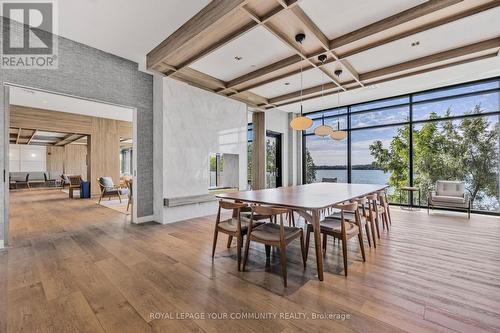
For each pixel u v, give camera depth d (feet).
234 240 11.78
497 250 10.15
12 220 15.93
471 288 7.02
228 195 10.71
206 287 7.18
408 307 6.09
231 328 5.35
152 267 8.60
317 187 14.21
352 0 9.04
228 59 14.03
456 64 13.61
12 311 5.90
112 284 7.33
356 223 9.26
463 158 18.60
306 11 9.66
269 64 14.73
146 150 15.79
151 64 13.64
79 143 43.68
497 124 17.15
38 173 41.16
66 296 6.63
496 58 12.77
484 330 5.20
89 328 5.31
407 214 17.63
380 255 9.66
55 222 15.39
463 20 9.91
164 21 10.78
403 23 9.79
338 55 12.81
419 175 20.42
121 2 9.42
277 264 8.92
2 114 10.40
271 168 26.94
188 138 16.58
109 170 29.17
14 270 8.28
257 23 9.61
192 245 11.05
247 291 6.95
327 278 7.74
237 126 20.35
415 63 13.85
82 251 10.19
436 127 19.61
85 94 12.84
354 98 21.39
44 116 24.31
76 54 12.50
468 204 16.25
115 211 19.01
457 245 10.82
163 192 15.19
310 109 25.89
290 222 13.58
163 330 5.27
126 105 14.69
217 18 9.29
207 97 17.89
